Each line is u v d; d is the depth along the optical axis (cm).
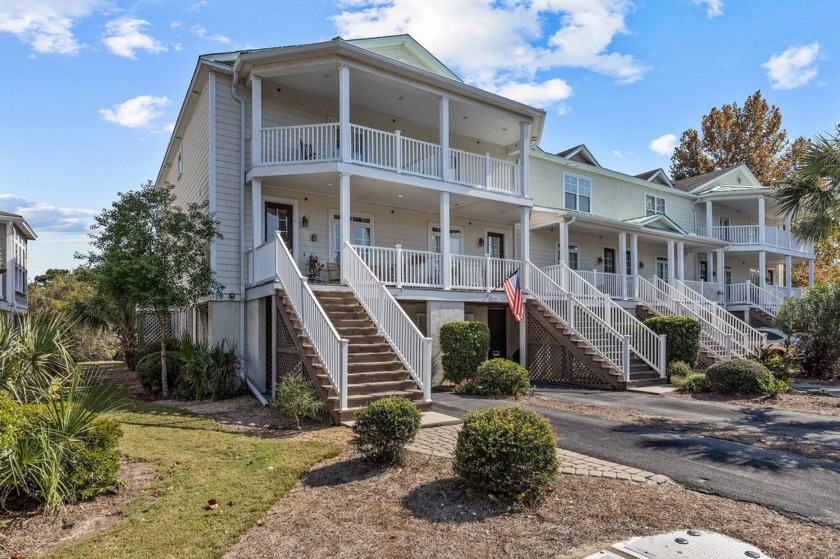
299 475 577
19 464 471
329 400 855
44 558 403
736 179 2928
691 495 510
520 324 1552
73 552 411
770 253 2706
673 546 395
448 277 1409
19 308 2272
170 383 1262
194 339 1598
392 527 440
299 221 1463
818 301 1611
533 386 1310
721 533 420
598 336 1376
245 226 1352
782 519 452
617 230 2023
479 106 1508
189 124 1636
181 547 416
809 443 721
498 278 1556
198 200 1472
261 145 1291
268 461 626
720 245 2469
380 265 1325
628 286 2025
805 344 1622
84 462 520
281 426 840
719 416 921
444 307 1393
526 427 497
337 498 509
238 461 637
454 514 462
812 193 1213
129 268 1144
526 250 1625
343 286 1208
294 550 406
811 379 1555
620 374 1291
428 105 1543
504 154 1942
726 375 1169
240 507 491
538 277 1580
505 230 1934
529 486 480
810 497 506
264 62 1251
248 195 1362
